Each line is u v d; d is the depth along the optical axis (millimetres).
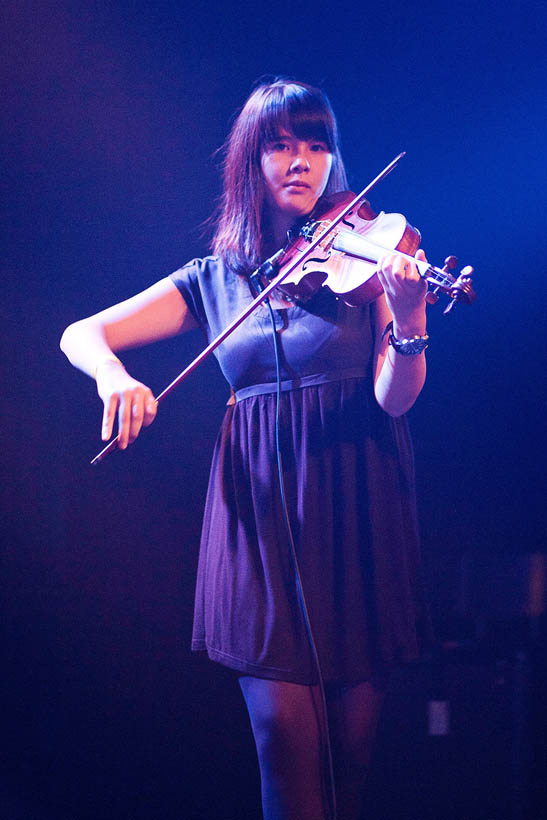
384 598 1908
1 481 4523
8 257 4402
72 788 3916
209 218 3863
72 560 4500
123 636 4387
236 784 3930
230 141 2225
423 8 3918
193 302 2201
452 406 4430
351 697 1928
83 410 4598
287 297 2010
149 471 4594
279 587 1894
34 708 4234
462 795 3211
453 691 3262
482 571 3738
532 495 4379
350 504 1928
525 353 4328
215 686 4172
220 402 4578
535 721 3295
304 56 4039
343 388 1968
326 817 1872
